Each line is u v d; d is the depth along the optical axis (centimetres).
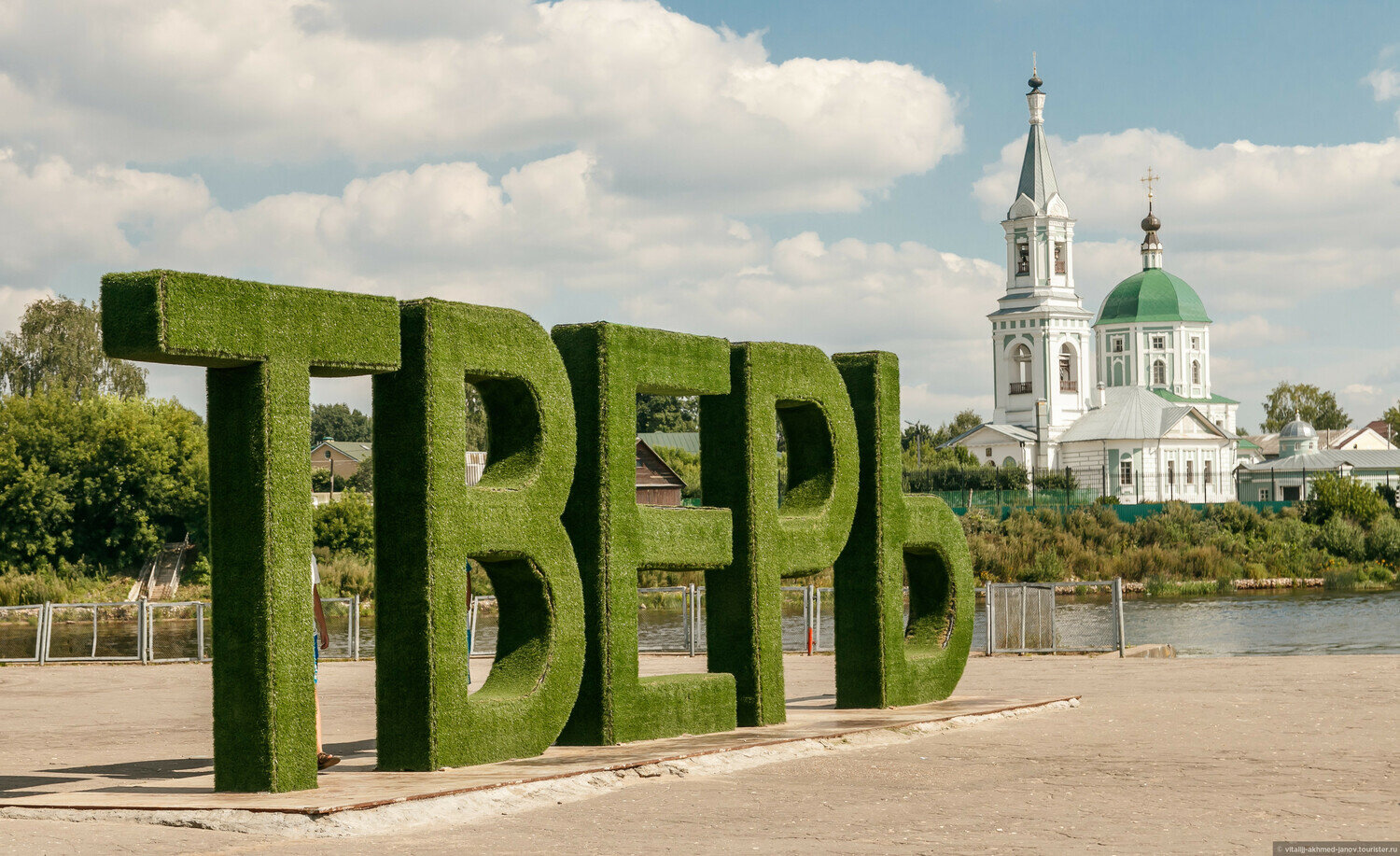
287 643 959
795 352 1435
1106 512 7031
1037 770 1112
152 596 5900
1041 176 9769
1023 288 9800
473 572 4644
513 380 1156
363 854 786
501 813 938
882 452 1538
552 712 1153
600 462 1235
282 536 962
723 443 1388
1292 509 7606
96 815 898
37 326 8075
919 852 788
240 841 828
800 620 4000
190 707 1798
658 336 1295
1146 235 11244
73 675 2381
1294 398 16488
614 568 1233
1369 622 4194
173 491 6147
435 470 1060
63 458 6062
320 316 992
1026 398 9738
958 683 1809
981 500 7669
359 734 1438
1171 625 4116
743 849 802
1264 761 1148
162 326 891
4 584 5631
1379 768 1102
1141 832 846
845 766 1148
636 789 1041
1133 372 10875
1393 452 10431
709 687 1315
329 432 15688
